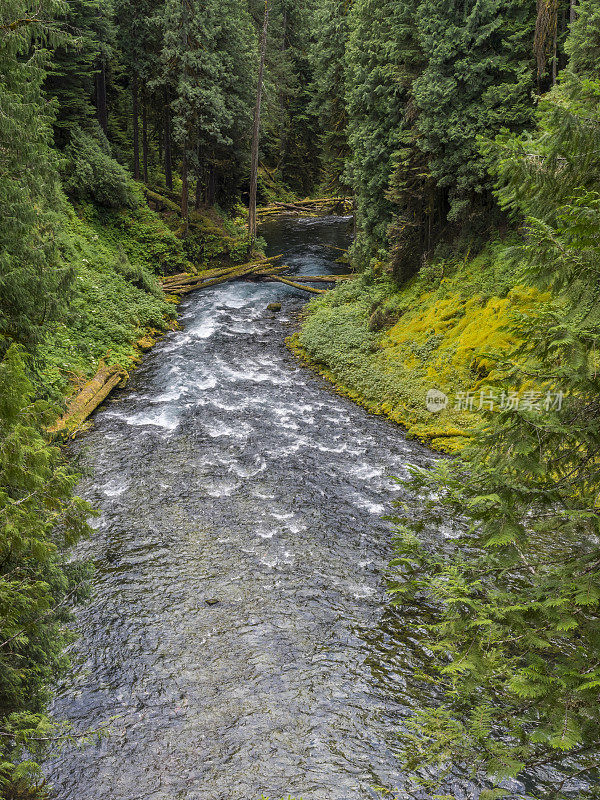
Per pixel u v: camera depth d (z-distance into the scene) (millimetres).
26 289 7812
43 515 5500
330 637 8734
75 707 7520
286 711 7520
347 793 6395
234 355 20484
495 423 4297
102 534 10875
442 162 18438
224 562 10250
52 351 17078
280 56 51844
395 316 20328
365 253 26609
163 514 11523
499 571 5742
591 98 4500
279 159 61656
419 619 9094
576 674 3889
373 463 13523
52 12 7629
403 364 17578
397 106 20797
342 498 12133
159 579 9805
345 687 7887
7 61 7477
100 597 9375
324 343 20219
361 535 10992
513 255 4422
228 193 40531
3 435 5004
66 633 6793
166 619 8992
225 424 15406
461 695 4832
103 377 17406
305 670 8148
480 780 6457
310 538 10898
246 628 8867
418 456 13820
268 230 44156
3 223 7539
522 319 4121
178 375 18609
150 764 6789
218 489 12398
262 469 13203
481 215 19594
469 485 4734
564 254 3992
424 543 10406
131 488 12352
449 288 19312
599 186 4355
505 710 4691
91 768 6711
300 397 17266
